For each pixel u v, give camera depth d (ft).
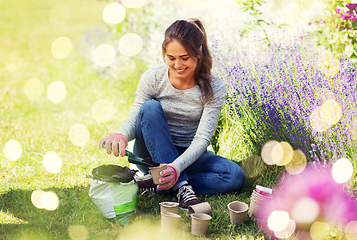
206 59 7.18
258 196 6.50
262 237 6.03
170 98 7.56
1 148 10.37
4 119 12.94
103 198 6.45
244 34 11.18
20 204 7.11
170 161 7.07
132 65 16.33
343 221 6.27
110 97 15.80
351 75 8.09
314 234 6.06
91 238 6.03
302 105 8.13
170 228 6.06
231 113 10.09
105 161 9.53
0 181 8.22
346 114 7.48
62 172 8.79
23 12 43.09
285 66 9.26
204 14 14.71
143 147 7.57
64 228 6.36
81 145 10.76
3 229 6.21
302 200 6.37
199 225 6.05
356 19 9.52
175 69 6.80
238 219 6.43
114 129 12.25
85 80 18.42
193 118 7.70
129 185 6.54
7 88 17.26
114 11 17.34
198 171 8.02
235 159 9.41
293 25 11.24
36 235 6.05
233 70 9.76
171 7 16.08
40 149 10.46
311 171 7.51
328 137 7.55
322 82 8.14
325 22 10.21
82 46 19.51
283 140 8.46
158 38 15.29
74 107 14.64
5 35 31.35
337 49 9.53
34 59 23.45
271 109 8.48
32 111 14.06
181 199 7.04
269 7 12.80
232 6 13.35
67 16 39.86
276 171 8.36
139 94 7.63
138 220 6.57
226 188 7.70
